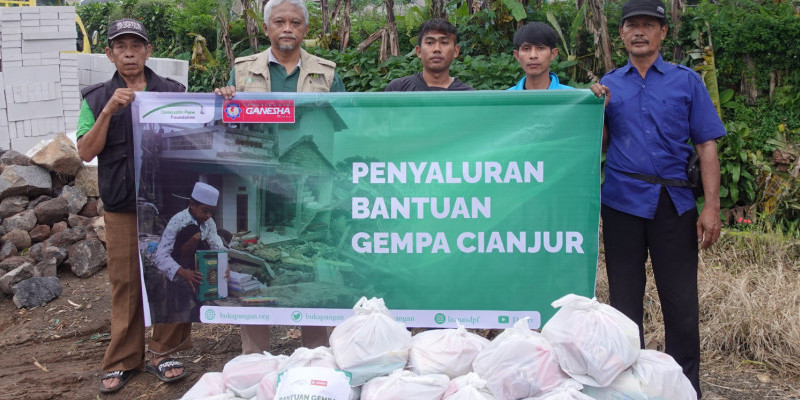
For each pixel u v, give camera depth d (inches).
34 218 229.1
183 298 132.6
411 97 127.0
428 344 106.3
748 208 237.3
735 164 239.3
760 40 270.5
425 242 128.4
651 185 126.2
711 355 159.0
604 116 132.3
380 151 128.1
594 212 126.2
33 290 202.5
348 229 129.3
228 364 110.6
